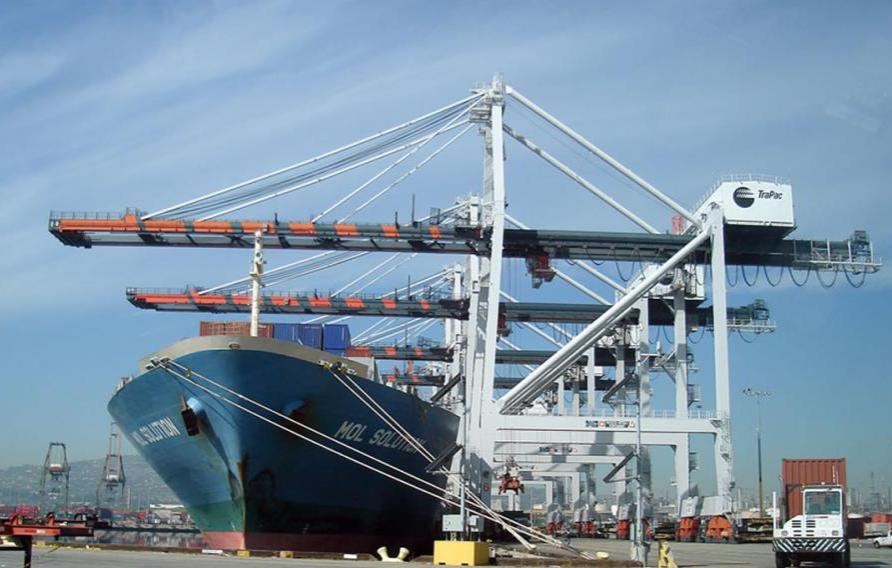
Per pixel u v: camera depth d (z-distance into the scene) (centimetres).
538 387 6109
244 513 3819
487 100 5922
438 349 8756
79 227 5906
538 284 6550
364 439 4072
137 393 3862
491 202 5947
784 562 3281
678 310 6688
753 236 6356
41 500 7250
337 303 7219
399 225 5934
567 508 11400
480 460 5528
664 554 3319
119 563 2988
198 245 6081
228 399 3606
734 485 5925
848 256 6500
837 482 3544
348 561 3447
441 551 3528
